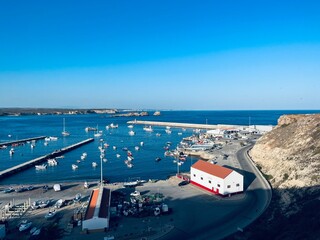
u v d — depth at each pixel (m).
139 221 58.19
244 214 59.03
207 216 59.09
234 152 127.69
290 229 45.41
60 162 130.62
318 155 70.62
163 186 82.94
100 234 52.84
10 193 80.69
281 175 76.50
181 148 154.75
